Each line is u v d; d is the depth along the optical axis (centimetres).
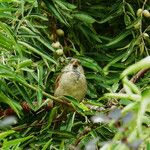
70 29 1164
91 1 1222
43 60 1008
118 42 1172
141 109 371
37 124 902
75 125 870
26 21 961
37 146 830
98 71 1027
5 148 622
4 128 893
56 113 867
